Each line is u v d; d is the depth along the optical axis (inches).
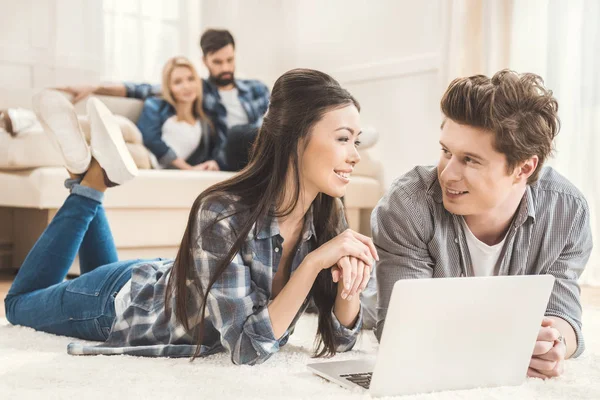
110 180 74.8
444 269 59.6
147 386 46.4
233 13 193.8
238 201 53.4
